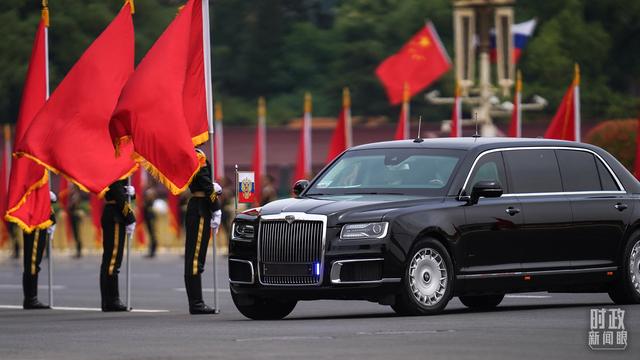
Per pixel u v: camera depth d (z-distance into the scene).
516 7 185.88
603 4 186.88
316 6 193.00
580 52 181.00
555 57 177.75
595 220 44.69
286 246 41.16
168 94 45.25
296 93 184.12
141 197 113.19
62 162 47.81
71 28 165.75
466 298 46.50
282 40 186.00
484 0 112.00
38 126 48.12
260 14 186.00
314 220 40.88
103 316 45.41
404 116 96.50
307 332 36.12
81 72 48.22
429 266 41.38
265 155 171.88
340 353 30.95
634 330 35.62
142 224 113.56
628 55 187.50
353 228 40.72
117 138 45.91
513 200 43.25
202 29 46.72
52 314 47.16
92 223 116.25
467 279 42.03
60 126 47.97
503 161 43.72
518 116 90.31
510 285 42.97
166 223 115.94
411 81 121.38
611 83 186.50
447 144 43.97
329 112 181.75
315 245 40.78
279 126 179.50
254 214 42.09
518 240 43.09
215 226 45.69
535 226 43.41
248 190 44.22
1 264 98.00
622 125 81.75
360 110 180.00
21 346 34.09
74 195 106.69
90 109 48.09
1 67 165.50
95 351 32.62
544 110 177.00
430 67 121.44
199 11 46.88
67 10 166.12
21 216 50.28
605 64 185.25
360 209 41.12
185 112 46.81
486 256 42.50
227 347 32.75
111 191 47.97
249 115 181.00
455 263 41.78
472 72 113.81
